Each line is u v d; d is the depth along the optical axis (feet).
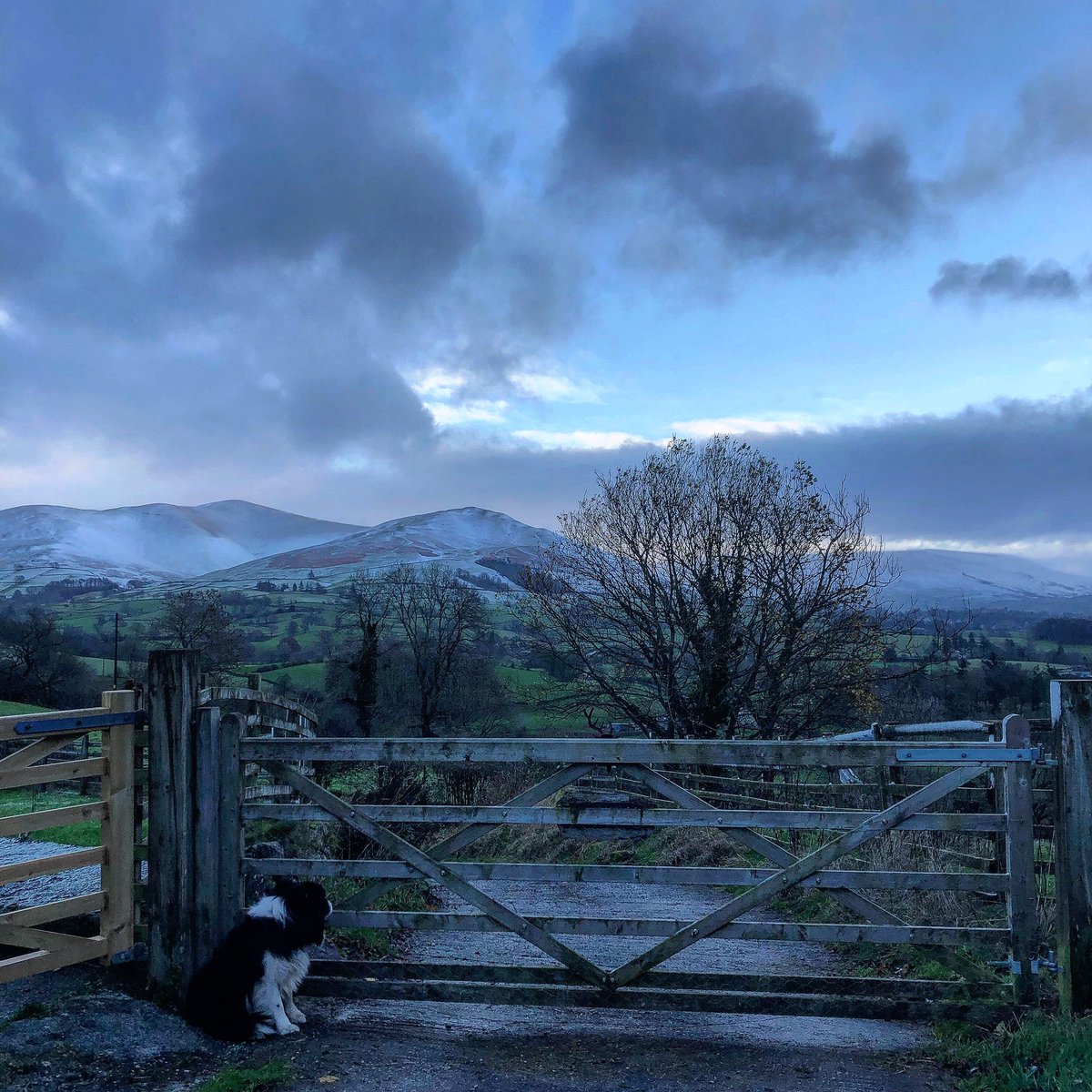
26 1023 15.70
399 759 17.78
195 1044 16.07
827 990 17.04
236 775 18.07
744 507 72.54
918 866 24.79
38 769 16.53
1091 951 16.14
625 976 17.29
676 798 17.40
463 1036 17.20
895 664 71.87
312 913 17.31
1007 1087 14.03
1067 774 16.51
